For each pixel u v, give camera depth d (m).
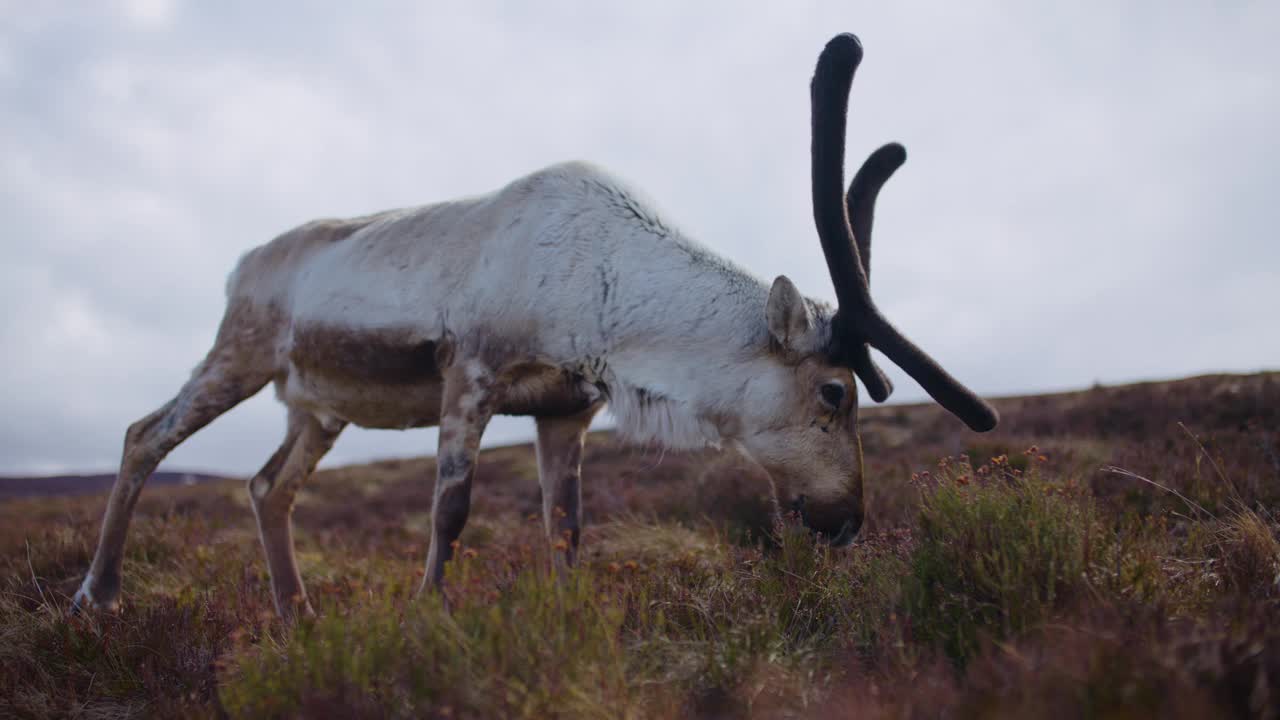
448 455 3.91
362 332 4.30
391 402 4.48
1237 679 1.91
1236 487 4.98
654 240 4.10
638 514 7.22
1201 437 7.27
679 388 3.96
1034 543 2.71
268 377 5.04
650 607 3.26
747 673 2.50
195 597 4.25
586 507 8.33
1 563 6.21
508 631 2.34
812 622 3.14
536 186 4.19
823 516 3.83
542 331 4.00
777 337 3.73
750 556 3.91
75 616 4.05
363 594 3.06
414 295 4.20
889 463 8.93
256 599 4.45
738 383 3.90
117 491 4.81
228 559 5.96
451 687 2.20
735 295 3.98
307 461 5.17
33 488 24.91
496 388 4.02
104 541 4.70
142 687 3.17
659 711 2.31
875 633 2.79
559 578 2.99
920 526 3.12
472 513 9.99
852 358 3.80
